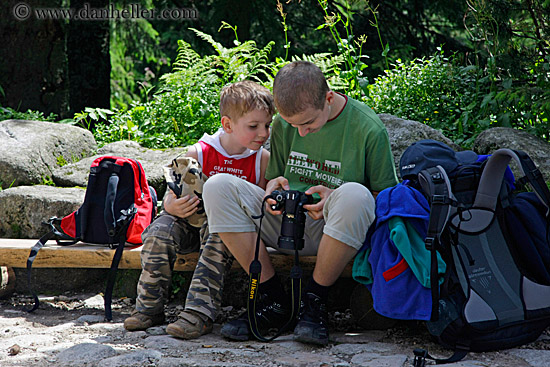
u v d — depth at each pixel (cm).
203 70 591
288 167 314
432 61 531
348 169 298
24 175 448
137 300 303
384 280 261
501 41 478
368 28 978
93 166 339
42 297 376
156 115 547
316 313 278
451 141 436
